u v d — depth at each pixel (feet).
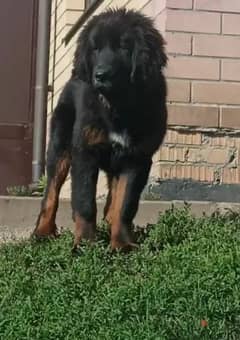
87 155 8.75
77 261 7.95
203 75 12.46
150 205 10.85
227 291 7.13
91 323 6.85
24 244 9.16
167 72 12.32
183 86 12.39
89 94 8.73
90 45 8.74
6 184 19.81
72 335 6.75
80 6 18.13
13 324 6.93
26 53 19.98
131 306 6.95
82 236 8.61
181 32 12.42
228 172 12.51
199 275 7.30
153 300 7.04
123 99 8.61
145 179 8.89
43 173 18.78
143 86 8.67
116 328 6.72
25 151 19.90
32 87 19.95
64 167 9.52
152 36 8.75
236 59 12.56
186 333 6.65
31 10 20.07
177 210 9.47
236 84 12.56
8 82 19.89
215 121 12.46
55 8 19.39
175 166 12.31
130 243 8.52
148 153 8.83
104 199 12.11
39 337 6.79
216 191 12.42
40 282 7.61
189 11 12.44
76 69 8.97
